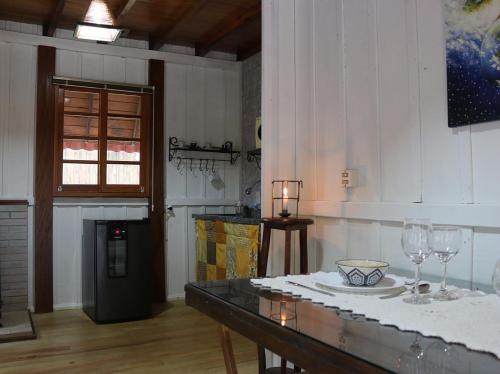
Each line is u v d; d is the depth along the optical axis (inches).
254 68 213.9
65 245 189.3
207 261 184.9
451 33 75.3
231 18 183.8
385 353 34.4
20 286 178.9
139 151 202.2
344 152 99.6
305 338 38.7
